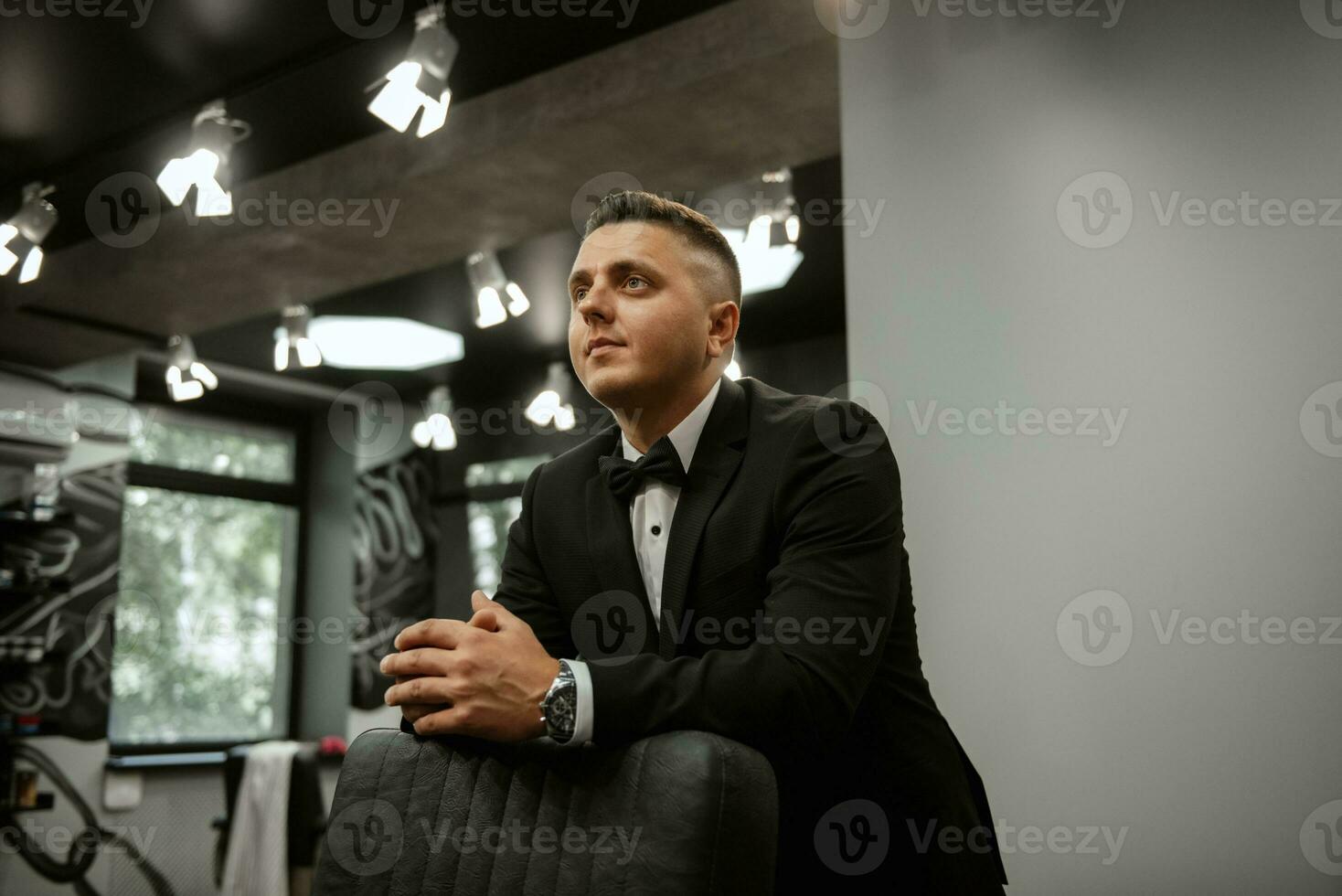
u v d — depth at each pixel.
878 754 1.11
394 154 3.64
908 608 1.15
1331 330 1.93
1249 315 2.00
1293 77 2.03
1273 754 1.86
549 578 1.21
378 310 5.67
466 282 5.29
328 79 3.36
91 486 5.98
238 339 6.10
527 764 0.90
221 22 3.10
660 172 3.56
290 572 7.48
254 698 7.16
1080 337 2.14
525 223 3.94
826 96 3.07
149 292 4.59
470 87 3.45
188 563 6.93
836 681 0.93
